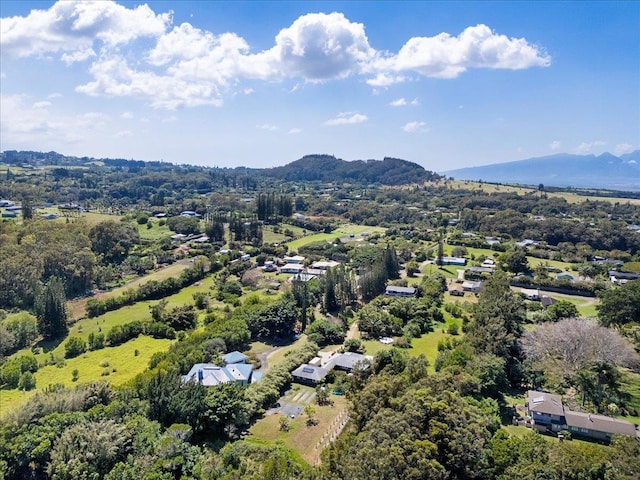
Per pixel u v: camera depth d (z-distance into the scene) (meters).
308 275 169.25
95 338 111.81
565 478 51.94
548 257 193.62
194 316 126.50
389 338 113.88
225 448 65.19
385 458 48.44
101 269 166.88
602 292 134.62
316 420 76.19
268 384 84.69
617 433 67.50
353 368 86.25
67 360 104.50
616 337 90.00
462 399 64.56
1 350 108.00
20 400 83.06
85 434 60.91
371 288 149.38
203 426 70.69
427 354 103.00
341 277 141.75
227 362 95.12
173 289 155.12
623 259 191.75
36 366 98.94
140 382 77.81
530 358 90.25
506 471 53.28
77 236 174.62
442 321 127.44
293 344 112.56
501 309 101.06
